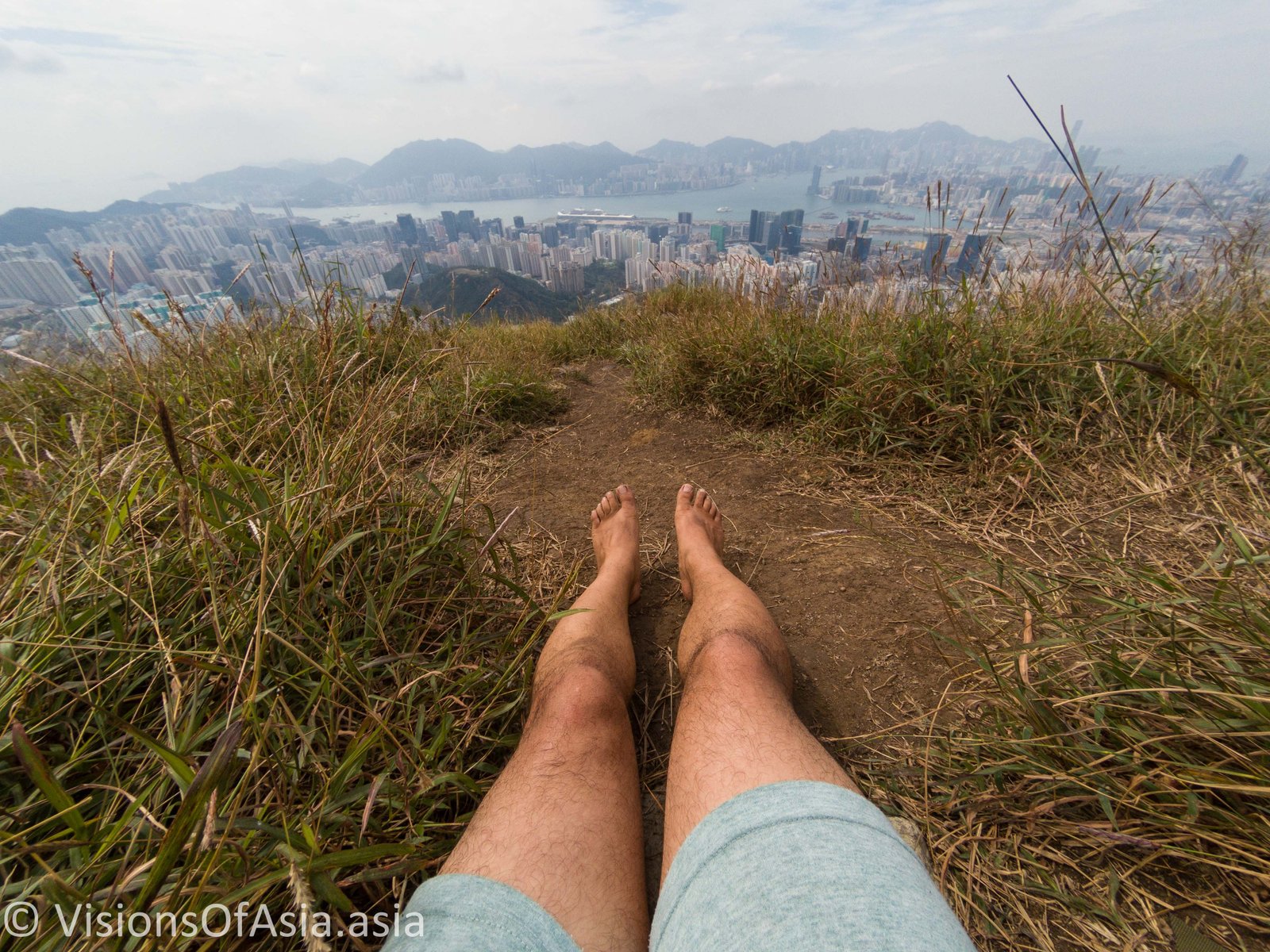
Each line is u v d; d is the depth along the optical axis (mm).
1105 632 620
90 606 549
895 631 762
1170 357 1018
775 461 1253
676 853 468
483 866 450
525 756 541
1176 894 472
